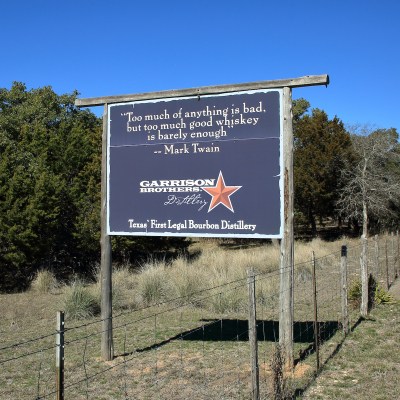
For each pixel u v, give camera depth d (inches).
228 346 331.3
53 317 456.1
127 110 319.3
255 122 290.4
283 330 274.4
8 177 696.4
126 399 225.9
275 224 285.0
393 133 1582.2
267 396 226.8
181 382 257.9
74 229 778.2
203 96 301.9
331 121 1496.1
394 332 352.5
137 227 314.2
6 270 702.5
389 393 238.7
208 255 855.7
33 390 253.4
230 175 295.0
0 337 376.8
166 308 469.4
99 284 519.5
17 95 1312.7
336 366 281.4
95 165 821.2
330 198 1496.1
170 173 308.3
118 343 347.6
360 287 448.1
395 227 1541.6
